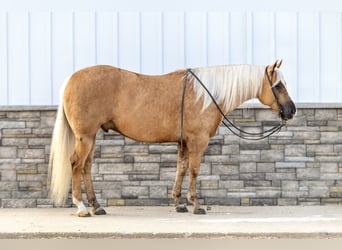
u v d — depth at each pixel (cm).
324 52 739
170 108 657
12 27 729
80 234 562
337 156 734
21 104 730
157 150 735
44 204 730
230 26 737
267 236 561
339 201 736
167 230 570
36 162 729
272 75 665
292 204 736
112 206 734
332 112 734
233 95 664
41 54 732
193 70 671
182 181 698
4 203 730
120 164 734
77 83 642
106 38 735
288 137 735
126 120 655
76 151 647
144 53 738
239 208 718
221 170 735
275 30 738
